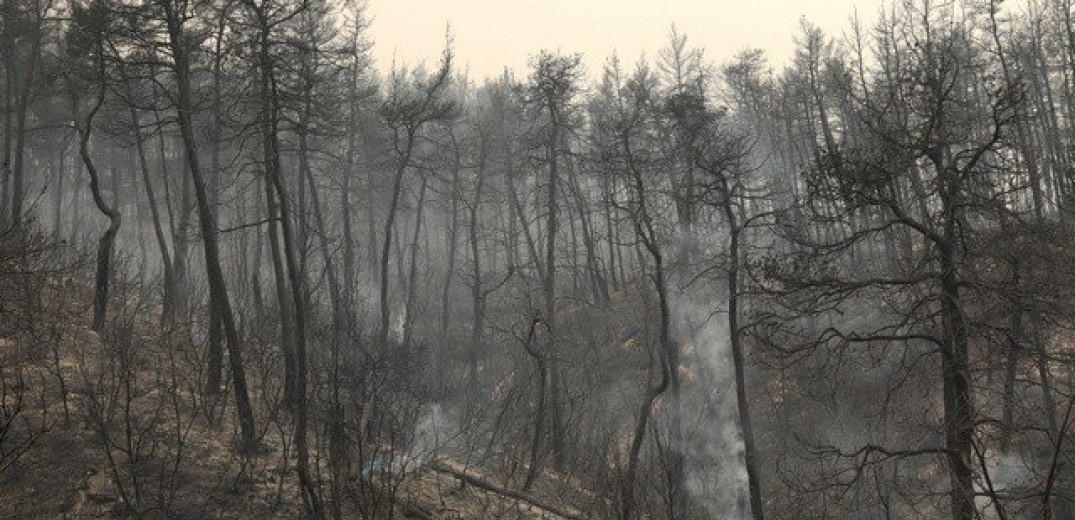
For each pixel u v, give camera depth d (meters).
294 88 14.17
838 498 16.53
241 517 10.54
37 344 13.16
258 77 15.55
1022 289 13.59
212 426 13.09
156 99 20.84
